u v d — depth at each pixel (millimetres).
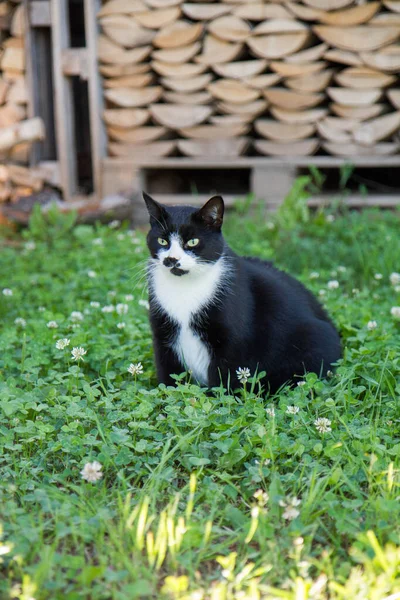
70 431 2027
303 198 3109
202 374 2242
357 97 3154
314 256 2916
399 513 1843
